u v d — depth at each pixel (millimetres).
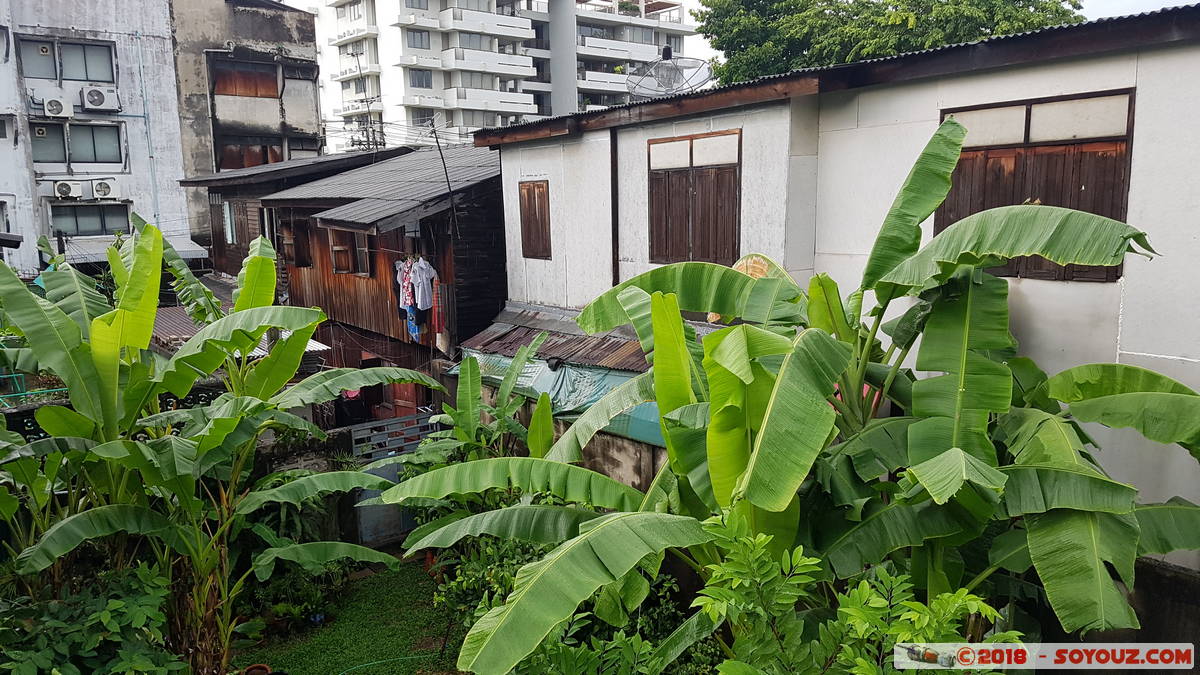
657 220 10516
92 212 26297
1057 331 7008
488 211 13859
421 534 8102
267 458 10531
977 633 5586
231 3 28188
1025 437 5238
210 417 6785
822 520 5207
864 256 8445
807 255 8969
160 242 6836
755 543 3928
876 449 5430
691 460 5250
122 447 6062
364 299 16656
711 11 23703
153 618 6379
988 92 7164
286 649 8883
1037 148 6898
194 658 7375
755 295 6277
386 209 12805
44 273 7602
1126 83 6273
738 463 4816
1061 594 4332
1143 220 6305
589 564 4312
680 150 10000
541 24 48062
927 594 5273
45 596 7121
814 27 21344
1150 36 5965
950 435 5191
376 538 11352
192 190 27953
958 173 7527
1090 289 6730
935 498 4156
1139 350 6434
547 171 12344
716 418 4688
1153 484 6457
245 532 9516
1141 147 6246
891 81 7738
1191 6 5680
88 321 7219
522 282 13477
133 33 26328
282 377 7898
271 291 7980
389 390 17234
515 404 10039
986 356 5555
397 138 43125
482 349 12742
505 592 7215
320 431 7566
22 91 24516
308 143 30609
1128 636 6434
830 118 8594
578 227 11922
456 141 43688
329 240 17562
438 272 14164
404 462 8969
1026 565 4871
